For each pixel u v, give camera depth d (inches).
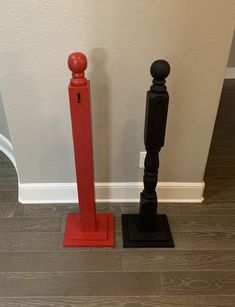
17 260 62.6
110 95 61.7
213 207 75.5
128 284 58.7
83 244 65.2
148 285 58.6
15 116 63.8
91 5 52.1
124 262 62.6
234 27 54.4
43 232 68.6
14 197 77.5
